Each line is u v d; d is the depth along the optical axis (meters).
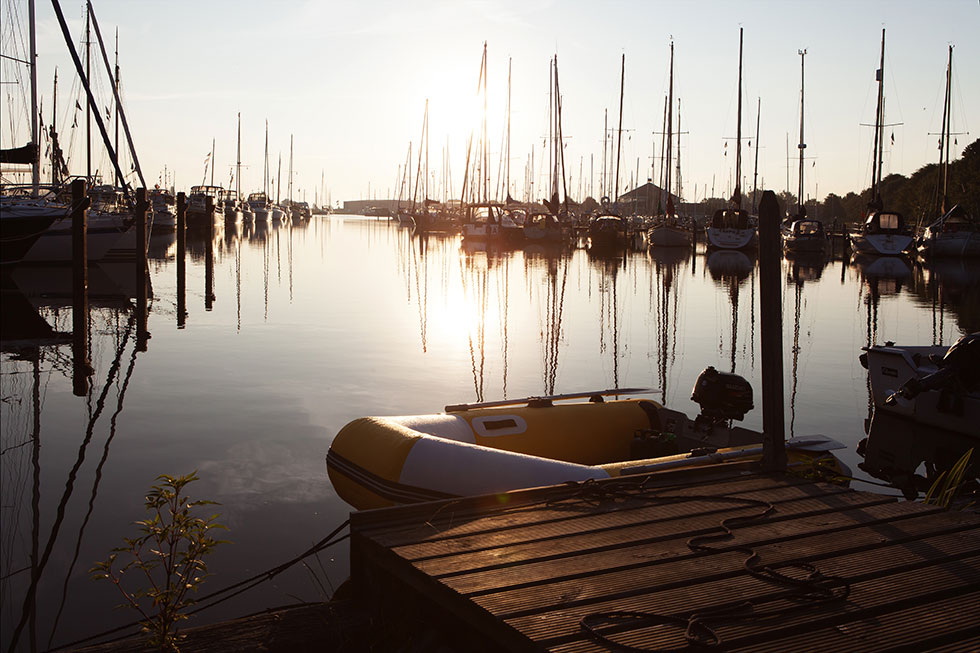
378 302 21.00
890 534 4.16
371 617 3.92
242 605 4.76
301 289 23.88
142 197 16.83
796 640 3.09
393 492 5.25
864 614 3.29
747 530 4.21
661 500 4.68
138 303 16.62
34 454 7.69
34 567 5.26
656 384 11.36
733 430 6.75
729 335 16.06
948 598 3.46
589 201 82.12
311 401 9.98
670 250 49.12
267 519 6.10
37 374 11.40
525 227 52.19
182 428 8.65
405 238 62.91
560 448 6.75
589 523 4.28
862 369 12.91
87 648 3.65
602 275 30.75
